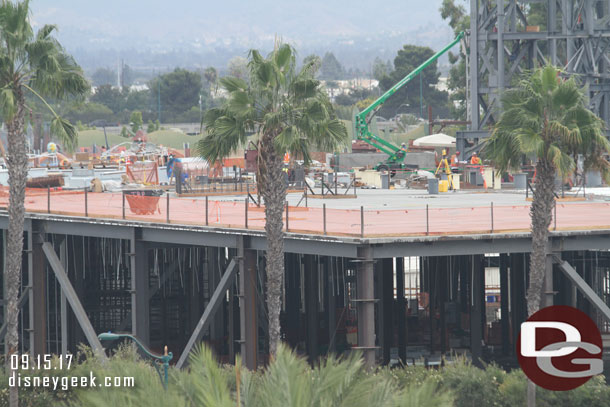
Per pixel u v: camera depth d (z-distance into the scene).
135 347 150.50
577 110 115.69
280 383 72.31
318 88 122.00
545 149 116.38
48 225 171.25
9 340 132.75
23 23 124.25
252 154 173.00
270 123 118.75
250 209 167.00
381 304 181.25
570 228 136.25
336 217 146.75
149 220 155.12
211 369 73.44
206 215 147.38
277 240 122.56
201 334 147.12
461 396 123.88
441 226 138.12
